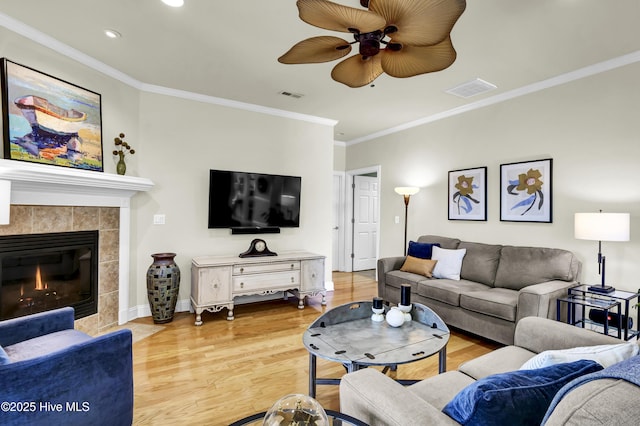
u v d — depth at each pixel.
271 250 4.46
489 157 4.01
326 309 4.07
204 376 2.39
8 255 2.51
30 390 1.33
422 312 2.29
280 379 2.37
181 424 1.86
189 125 3.88
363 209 6.90
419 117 4.80
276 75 3.38
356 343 1.92
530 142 3.60
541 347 1.81
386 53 1.82
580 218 2.80
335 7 1.33
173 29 2.56
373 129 5.54
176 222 3.81
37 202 2.62
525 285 3.21
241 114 4.23
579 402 0.69
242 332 3.26
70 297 2.97
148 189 3.53
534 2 2.15
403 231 5.23
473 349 2.94
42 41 2.64
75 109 2.90
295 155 4.65
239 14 2.36
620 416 0.64
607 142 3.03
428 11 1.35
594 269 3.12
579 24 2.40
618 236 2.59
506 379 0.96
